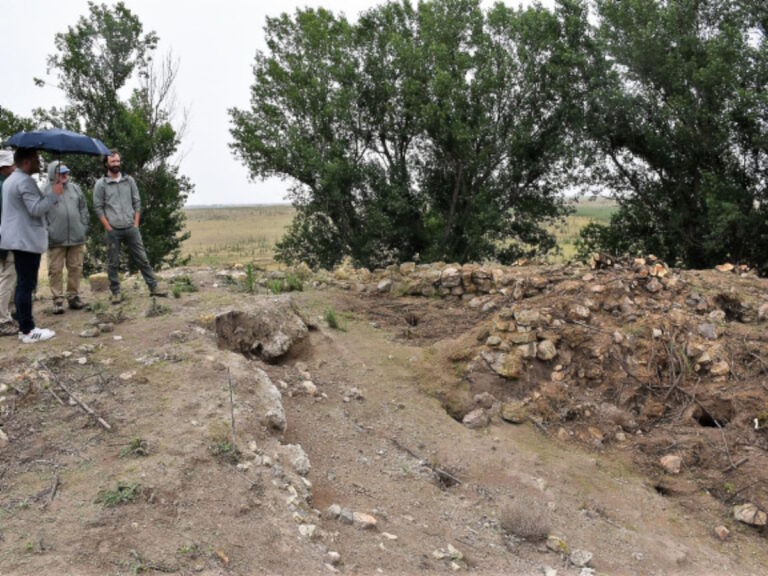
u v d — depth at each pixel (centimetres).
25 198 608
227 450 466
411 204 2034
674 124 1723
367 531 456
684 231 1825
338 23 2138
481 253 2088
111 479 417
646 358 807
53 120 2002
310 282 1155
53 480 416
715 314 873
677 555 533
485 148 1878
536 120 1928
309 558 383
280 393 641
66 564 335
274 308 793
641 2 1753
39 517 376
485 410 736
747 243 1664
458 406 743
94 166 1998
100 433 478
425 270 1120
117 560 342
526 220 2133
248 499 421
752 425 715
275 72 2081
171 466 435
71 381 557
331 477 534
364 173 2031
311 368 754
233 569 354
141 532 368
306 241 2250
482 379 775
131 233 794
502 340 806
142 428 484
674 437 716
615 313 862
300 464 511
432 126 1864
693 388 775
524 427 721
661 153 1778
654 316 851
